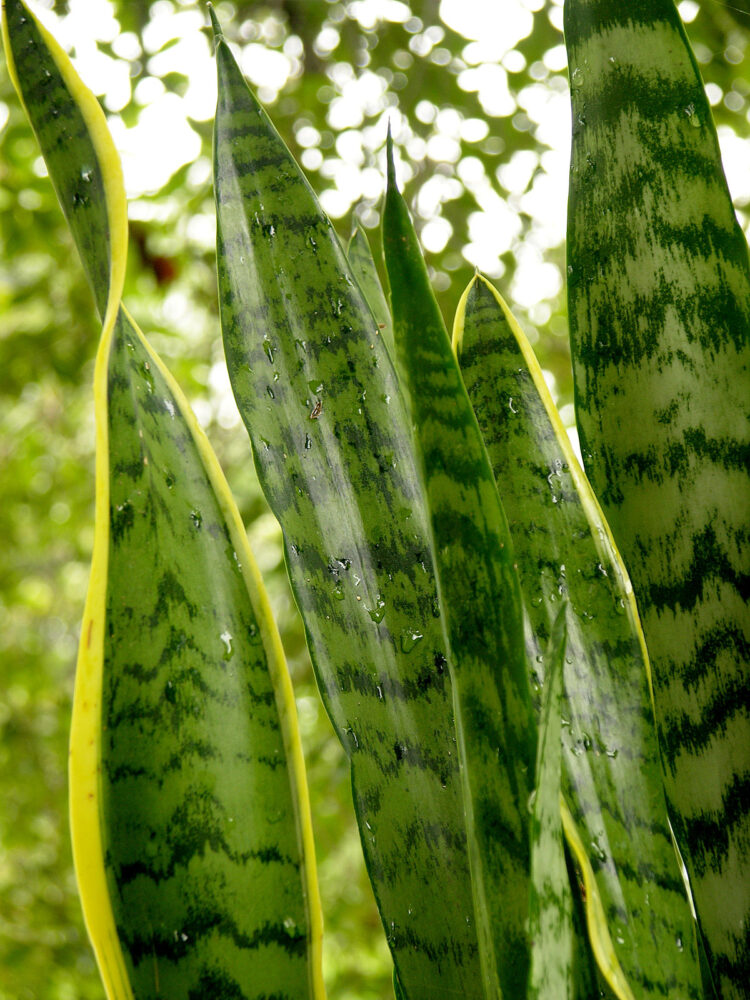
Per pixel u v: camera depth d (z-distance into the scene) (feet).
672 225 1.69
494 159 7.26
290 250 1.69
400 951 1.58
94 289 1.57
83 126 1.54
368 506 1.63
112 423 1.54
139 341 1.61
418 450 1.47
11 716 9.68
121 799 1.48
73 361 8.46
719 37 6.44
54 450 10.04
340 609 1.62
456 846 1.56
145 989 1.47
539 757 1.41
